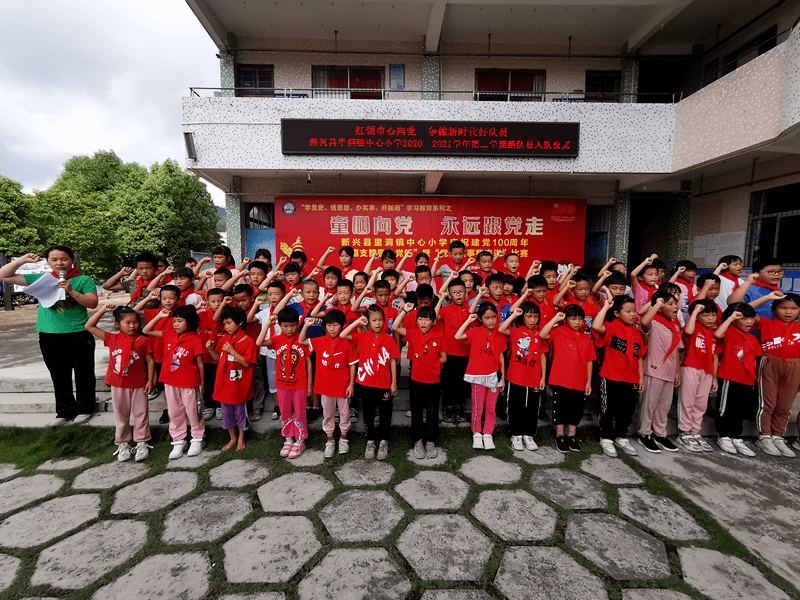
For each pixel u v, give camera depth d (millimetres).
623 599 1819
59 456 3217
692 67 7488
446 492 2689
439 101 6020
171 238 19469
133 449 3238
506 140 5961
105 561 2066
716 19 6652
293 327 3189
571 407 3275
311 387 3611
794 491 2719
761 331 3395
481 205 7484
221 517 2424
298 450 3186
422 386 3213
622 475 2918
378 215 7422
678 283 4230
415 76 7414
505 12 6559
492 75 7508
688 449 3330
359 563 2041
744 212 6465
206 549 2146
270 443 3373
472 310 3484
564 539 2227
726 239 6801
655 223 8789
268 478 2875
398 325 3242
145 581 1927
